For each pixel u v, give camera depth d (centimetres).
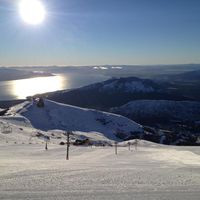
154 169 1453
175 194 827
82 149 5050
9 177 1123
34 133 8712
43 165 1755
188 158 3303
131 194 824
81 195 811
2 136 6906
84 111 17775
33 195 809
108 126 16512
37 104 17288
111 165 1827
